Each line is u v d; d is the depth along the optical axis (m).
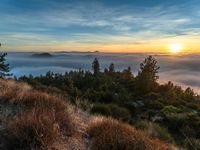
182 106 26.45
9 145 3.26
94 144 3.84
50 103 5.52
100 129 4.61
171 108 18.88
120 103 19.62
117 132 4.37
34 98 5.59
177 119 14.26
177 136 11.80
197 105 28.09
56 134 3.65
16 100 5.29
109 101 20.23
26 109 4.72
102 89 30.73
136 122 10.93
